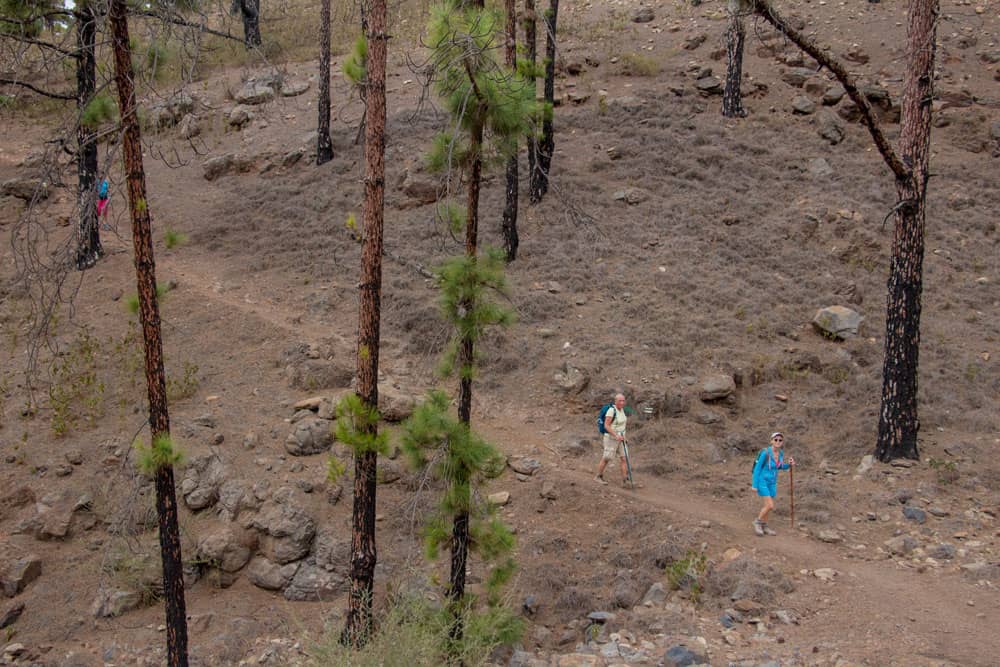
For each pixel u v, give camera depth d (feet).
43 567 38.88
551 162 79.10
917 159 41.47
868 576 32.91
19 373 51.75
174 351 54.49
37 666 34.30
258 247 71.56
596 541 38.37
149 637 35.53
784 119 88.17
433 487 41.47
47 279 25.62
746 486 42.47
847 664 26.03
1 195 79.56
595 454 45.96
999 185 77.25
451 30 27.02
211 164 86.38
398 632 26.68
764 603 31.24
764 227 69.87
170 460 27.50
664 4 118.42
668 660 27.09
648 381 50.37
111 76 26.35
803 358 52.90
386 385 47.85
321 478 40.98
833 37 103.19
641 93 92.63
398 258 66.03
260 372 51.90
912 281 42.22
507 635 29.66
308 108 96.63
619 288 61.57
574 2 127.65
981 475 40.93
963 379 51.42
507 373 53.21
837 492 40.96
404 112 88.12
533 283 62.23
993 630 27.96
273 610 36.50
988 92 90.43
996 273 65.10
